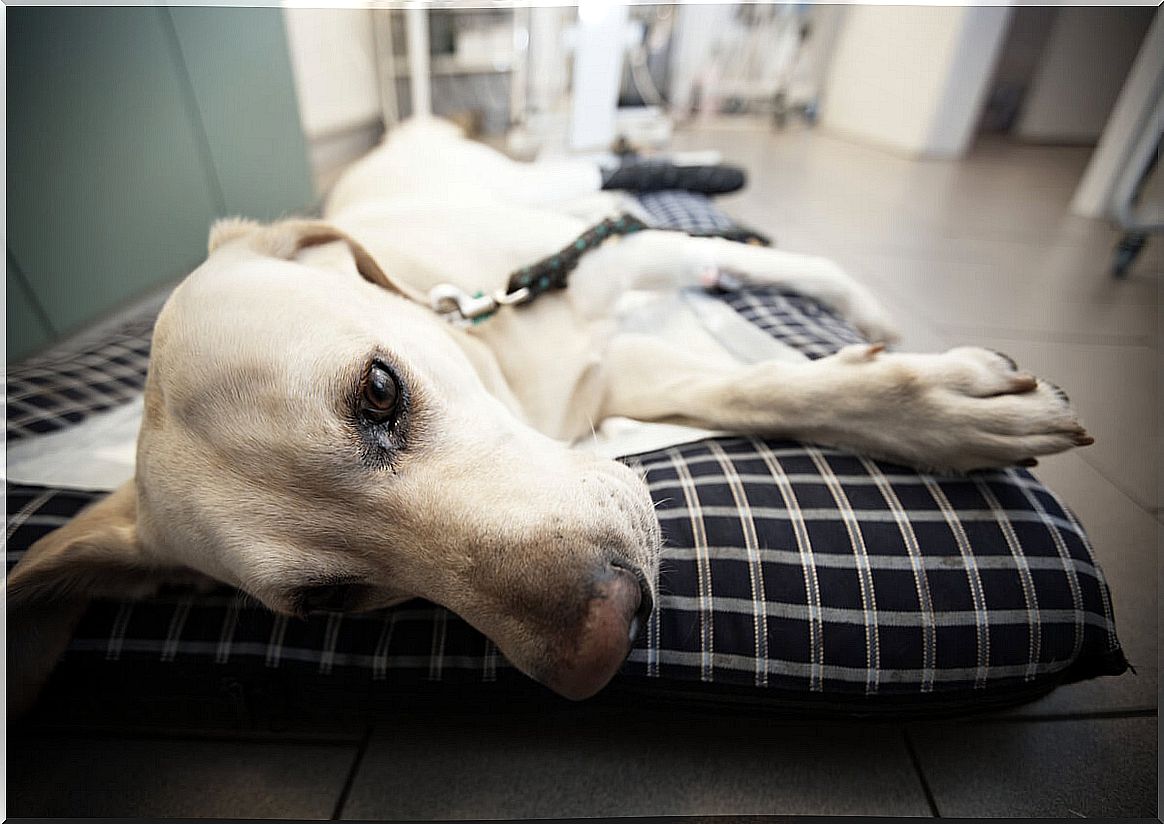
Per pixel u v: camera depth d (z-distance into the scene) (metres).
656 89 2.14
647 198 0.80
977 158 1.62
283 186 1.08
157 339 0.33
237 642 0.35
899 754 0.35
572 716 0.37
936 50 1.57
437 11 1.42
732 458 0.38
